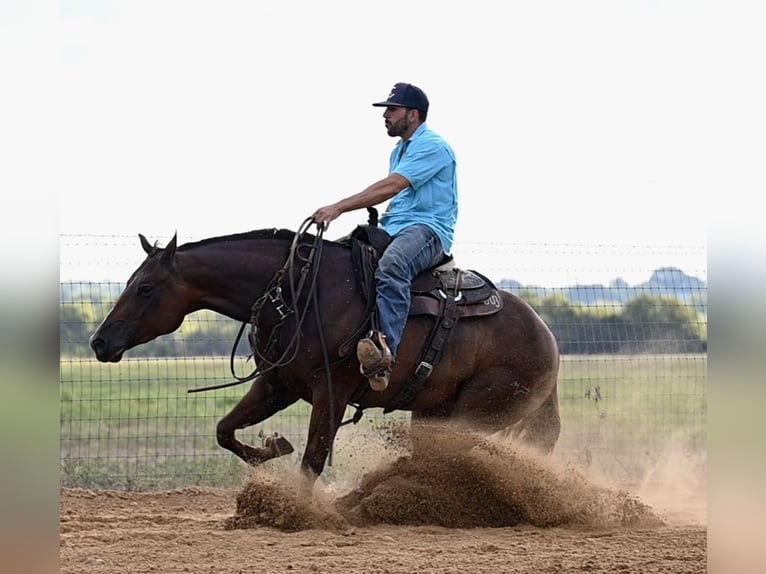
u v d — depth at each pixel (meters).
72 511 10.95
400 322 9.63
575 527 10.07
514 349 10.59
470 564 7.77
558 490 10.35
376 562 7.79
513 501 10.16
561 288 17.33
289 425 17.97
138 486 14.31
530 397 10.73
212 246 9.69
